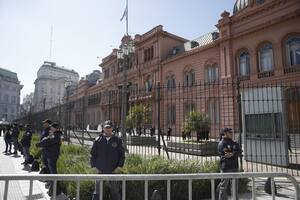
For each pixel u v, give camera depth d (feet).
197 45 96.99
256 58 70.69
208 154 42.96
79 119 52.08
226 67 78.13
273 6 66.28
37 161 32.09
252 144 36.19
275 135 33.14
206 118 50.03
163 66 107.65
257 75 69.51
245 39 73.87
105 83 151.53
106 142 17.42
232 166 17.62
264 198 18.94
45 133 26.27
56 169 22.70
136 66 123.95
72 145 40.52
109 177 9.92
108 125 17.85
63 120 55.06
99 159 17.16
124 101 42.60
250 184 22.58
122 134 39.60
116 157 17.30
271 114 33.94
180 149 47.62
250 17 72.18
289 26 63.16
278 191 20.79
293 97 52.70
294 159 37.09
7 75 295.69
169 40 113.19
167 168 20.48
